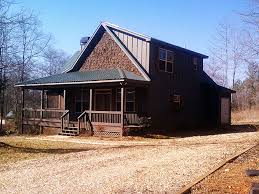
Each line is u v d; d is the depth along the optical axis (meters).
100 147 17.02
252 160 10.64
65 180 9.69
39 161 13.19
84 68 27.45
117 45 25.66
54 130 25.72
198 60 30.28
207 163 10.66
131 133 22.36
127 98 25.05
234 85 51.09
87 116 23.91
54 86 25.80
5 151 16.31
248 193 7.05
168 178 9.09
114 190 8.33
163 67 25.62
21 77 45.12
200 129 28.64
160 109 25.06
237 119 40.75
